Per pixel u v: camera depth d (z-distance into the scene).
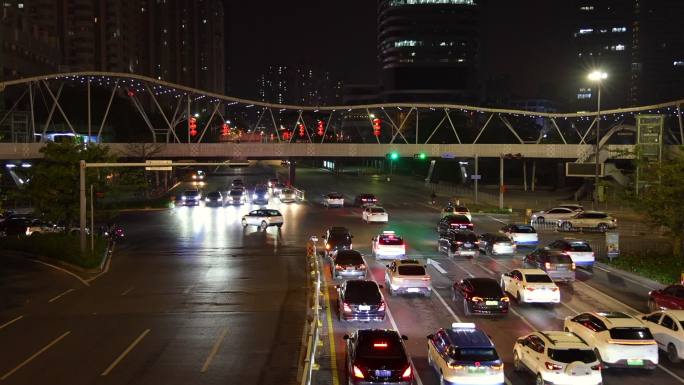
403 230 59.38
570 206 66.25
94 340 25.55
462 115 166.88
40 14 168.75
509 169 142.62
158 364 22.41
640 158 50.41
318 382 20.25
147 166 43.53
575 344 19.53
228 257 46.00
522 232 49.59
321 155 98.56
